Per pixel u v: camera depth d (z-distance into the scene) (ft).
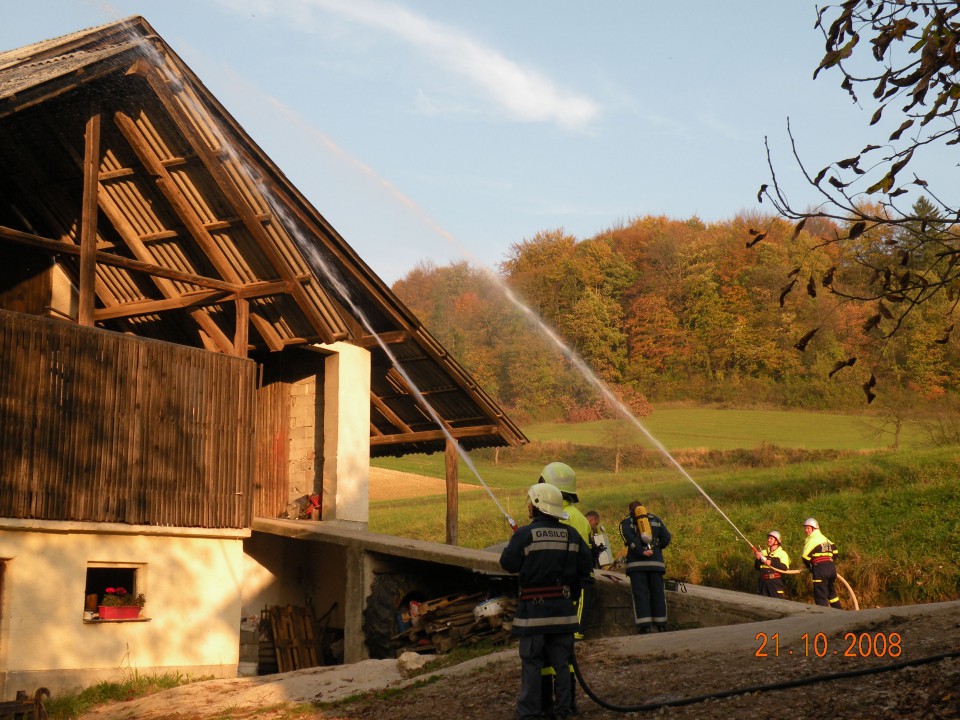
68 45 50.21
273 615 57.77
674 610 42.55
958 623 27.07
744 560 75.46
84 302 44.60
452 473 70.54
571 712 23.76
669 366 279.90
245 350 52.37
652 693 25.26
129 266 46.85
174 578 47.01
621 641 34.55
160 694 40.37
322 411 63.82
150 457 46.19
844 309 258.16
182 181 51.03
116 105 48.03
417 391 70.64
